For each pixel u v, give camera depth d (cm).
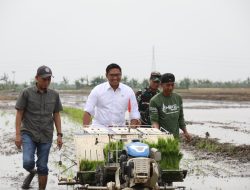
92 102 1005
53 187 1079
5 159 1528
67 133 2314
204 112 4012
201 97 7275
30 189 1069
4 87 12456
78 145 889
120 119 1012
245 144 1800
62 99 7438
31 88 998
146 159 742
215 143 1820
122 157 773
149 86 1223
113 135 888
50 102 1009
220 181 1141
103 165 823
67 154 1612
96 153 879
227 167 1340
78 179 879
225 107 4744
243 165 1373
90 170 863
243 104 5331
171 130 1037
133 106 1021
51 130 1015
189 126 2733
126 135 891
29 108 996
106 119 1005
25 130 999
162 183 827
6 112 4234
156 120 1032
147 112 1210
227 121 3106
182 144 1908
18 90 12212
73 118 3272
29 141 995
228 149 1659
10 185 1116
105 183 823
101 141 891
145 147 775
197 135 2159
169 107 1034
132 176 740
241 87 13738
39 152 1009
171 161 870
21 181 1165
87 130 934
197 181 1141
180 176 877
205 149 1745
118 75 995
